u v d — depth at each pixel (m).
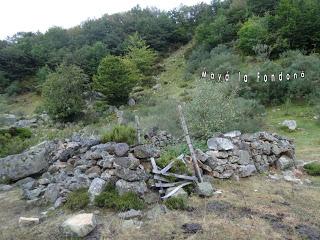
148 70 43.78
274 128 20.48
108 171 8.38
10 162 11.38
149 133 13.93
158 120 18.78
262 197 8.53
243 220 7.08
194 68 39.47
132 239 6.32
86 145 10.16
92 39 57.91
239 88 24.72
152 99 32.88
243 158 10.36
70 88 31.23
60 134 19.52
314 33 34.09
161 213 7.34
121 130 9.77
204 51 43.12
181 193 8.09
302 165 11.70
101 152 8.90
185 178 8.62
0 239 6.59
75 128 25.67
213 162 9.76
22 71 51.09
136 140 9.80
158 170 8.67
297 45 34.47
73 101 30.22
